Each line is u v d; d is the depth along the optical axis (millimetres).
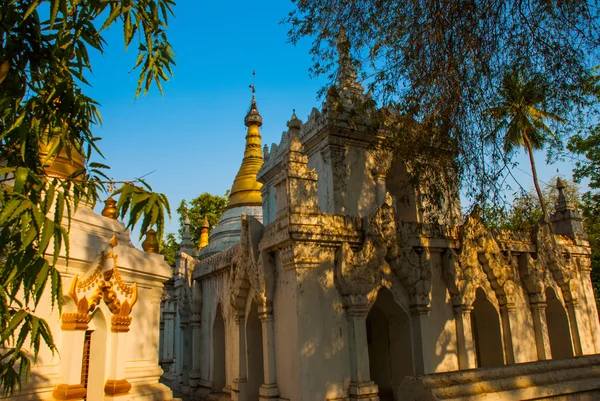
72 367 10672
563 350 18031
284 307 13219
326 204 16312
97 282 11562
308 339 12398
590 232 28969
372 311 16734
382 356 16375
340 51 13633
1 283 4262
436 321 14609
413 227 15070
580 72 10852
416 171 13375
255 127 29891
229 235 25125
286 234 12844
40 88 5027
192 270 21922
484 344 16516
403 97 12328
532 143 20203
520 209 12578
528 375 7426
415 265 14234
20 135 4527
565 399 7445
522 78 11750
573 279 18578
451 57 11055
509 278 16250
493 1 10609
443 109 11688
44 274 4000
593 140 22484
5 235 4227
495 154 11922
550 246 18062
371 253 13586
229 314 17797
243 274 15523
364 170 16922
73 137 5242
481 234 16016
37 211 3789
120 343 12242
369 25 12180
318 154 17188
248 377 15555
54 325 10781
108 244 11688
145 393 12883
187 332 21672
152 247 14875
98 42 5176
